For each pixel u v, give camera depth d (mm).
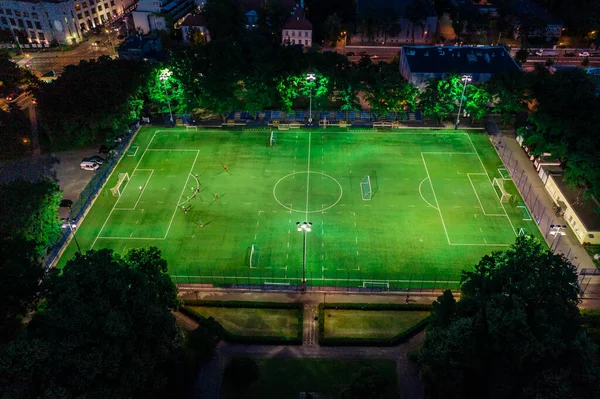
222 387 67000
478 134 129625
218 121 137125
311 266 88125
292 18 188750
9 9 192125
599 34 184375
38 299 68938
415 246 92500
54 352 50531
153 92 130125
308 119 137125
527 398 53719
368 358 71188
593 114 105500
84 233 96125
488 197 105625
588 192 93688
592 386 52781
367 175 113312
